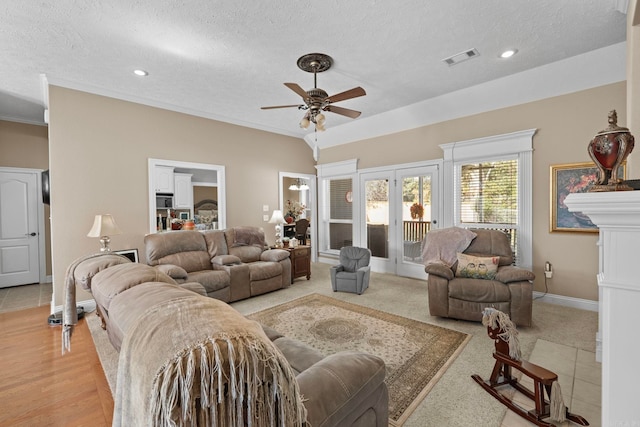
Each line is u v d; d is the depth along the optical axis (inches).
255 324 36.0
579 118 131.3
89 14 88.7
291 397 31.3
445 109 169.8
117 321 41.8
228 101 164.4
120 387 33.3
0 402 74.7
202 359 26.9
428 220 187.5
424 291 167.3
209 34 100.2
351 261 178.1
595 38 106.7
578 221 132.7
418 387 78.9
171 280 62.5
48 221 198.7
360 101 169.0
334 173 242.8
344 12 90.0
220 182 194.5
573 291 135.1
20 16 88.7
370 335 109.9
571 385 78.4
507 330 74.7
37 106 166.2
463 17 93.3
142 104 159.3
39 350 101.3
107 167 147.9
